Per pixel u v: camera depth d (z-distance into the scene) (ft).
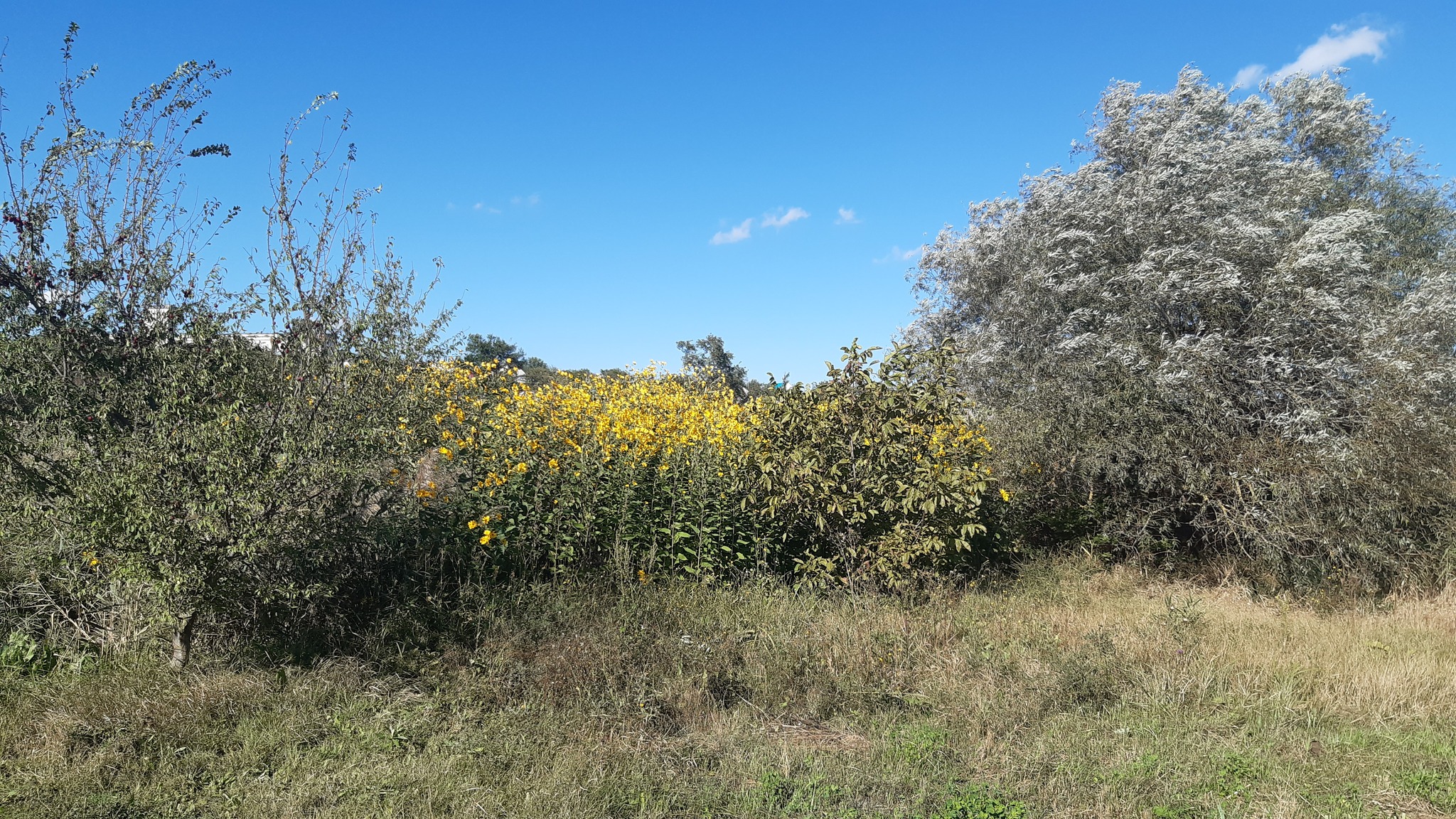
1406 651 20.63
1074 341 32.78
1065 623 22.12
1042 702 16.47
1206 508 30.40
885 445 24.11
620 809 11.66
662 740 14.11
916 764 13.57
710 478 23.49
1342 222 31.58
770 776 12.57
